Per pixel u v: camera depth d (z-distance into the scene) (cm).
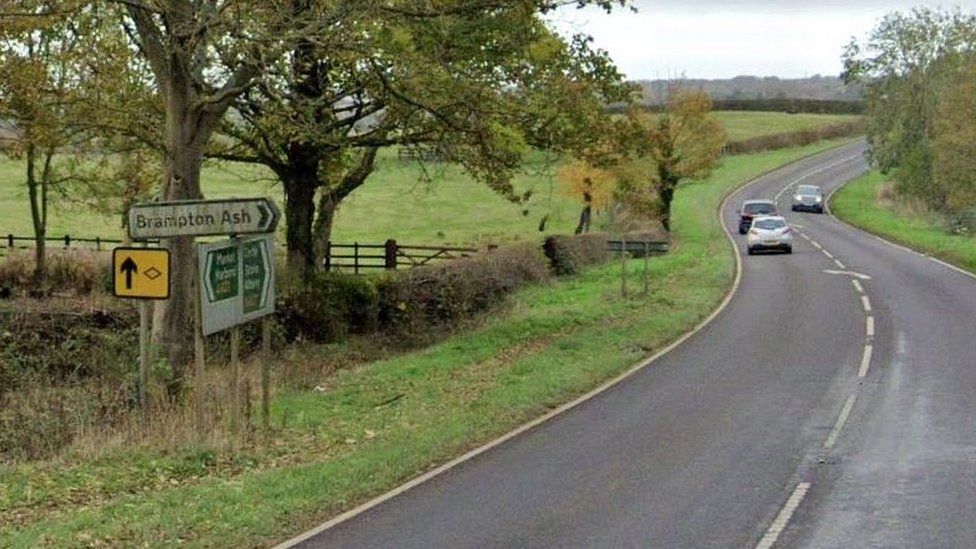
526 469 1280
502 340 2416
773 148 11769
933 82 6956
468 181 8338
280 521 1038
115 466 1262
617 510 1088
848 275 3681
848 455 1326
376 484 1189
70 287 3158
